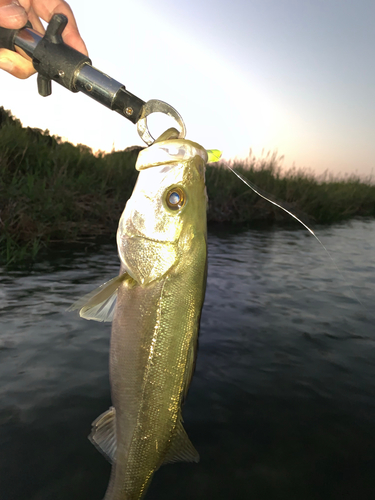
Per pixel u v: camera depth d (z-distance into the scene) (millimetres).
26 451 2221
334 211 16062
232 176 14312
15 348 3295
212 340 3777
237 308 4691
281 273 6535
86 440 2328
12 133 9547
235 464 2270
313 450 2406
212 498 2033
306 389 3031
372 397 2969
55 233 7793
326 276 6469
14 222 7031
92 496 1969
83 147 12461
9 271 5469
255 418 2670
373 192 21094
